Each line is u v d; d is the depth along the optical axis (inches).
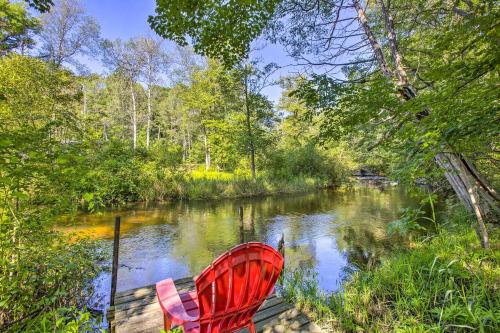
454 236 179.0
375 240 278.1
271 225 356.8
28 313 107.7
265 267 68.9
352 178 854.5
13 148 100.2
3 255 109.5
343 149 793.6
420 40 185.5
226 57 160.9
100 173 168.2
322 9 192.7
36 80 340.2
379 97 137.3
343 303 125.5
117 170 410.0
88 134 296.5
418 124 108.2
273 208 479.8
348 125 163.9
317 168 812.0
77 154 119.2
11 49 436.1
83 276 161.8
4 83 304.7
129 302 119.1
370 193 676.7
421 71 167.9
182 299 84.3
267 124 721.0
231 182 635.5
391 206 480.4
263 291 70.9
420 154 114.0
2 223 108.3
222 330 68.4
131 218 384.2
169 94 1282.0
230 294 64.2
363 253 239.8
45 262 127.4
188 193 561.6
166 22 135.3
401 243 251.9
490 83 86.0
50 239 133.6
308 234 312.5
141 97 1212.5
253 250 65.3
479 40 78.8
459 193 177.5
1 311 106.0
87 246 187.9
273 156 780.6
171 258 236.4
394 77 158.7
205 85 860.0
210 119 908.0
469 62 87.7
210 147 919.0
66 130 245.0
